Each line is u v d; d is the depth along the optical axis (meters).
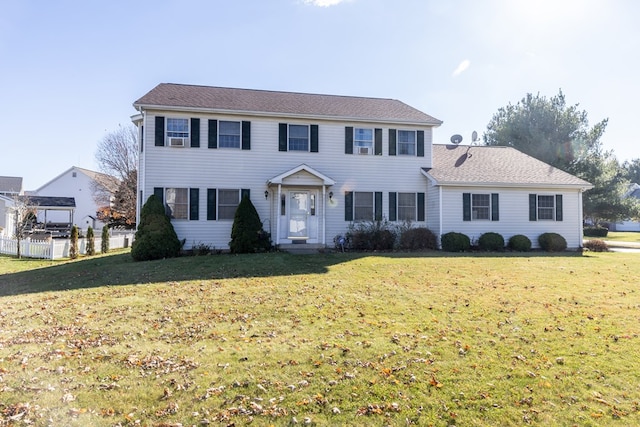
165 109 15.11
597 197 30.75
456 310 6.92
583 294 8.11
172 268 11.45
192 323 6.29
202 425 3.38
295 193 16.52
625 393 3.87
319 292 8.34
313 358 4.77
